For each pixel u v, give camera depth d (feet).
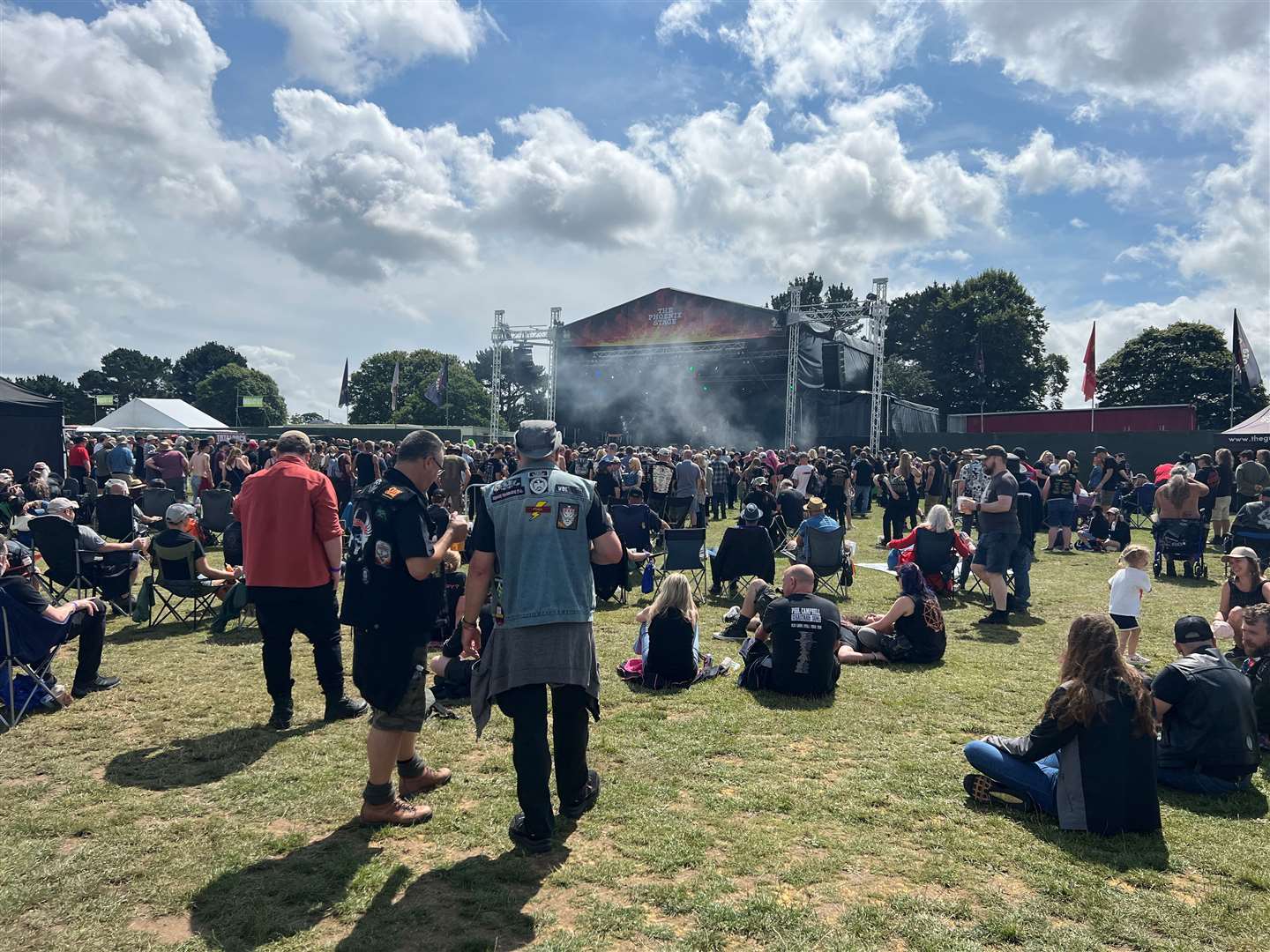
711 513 63.16
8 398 56.44
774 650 18.01
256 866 10.26
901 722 16.33
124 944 8.55
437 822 11.59
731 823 11.69
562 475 10.78
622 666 19.42
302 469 15.49
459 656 17.42
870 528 55.01
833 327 103.45
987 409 177.47
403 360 284.20
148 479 48.21
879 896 9.76
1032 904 9.61
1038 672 20.25
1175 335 169.48
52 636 16.21
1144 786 11.46
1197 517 36.78
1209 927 9.16
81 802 12.08
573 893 9.74
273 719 15.52
